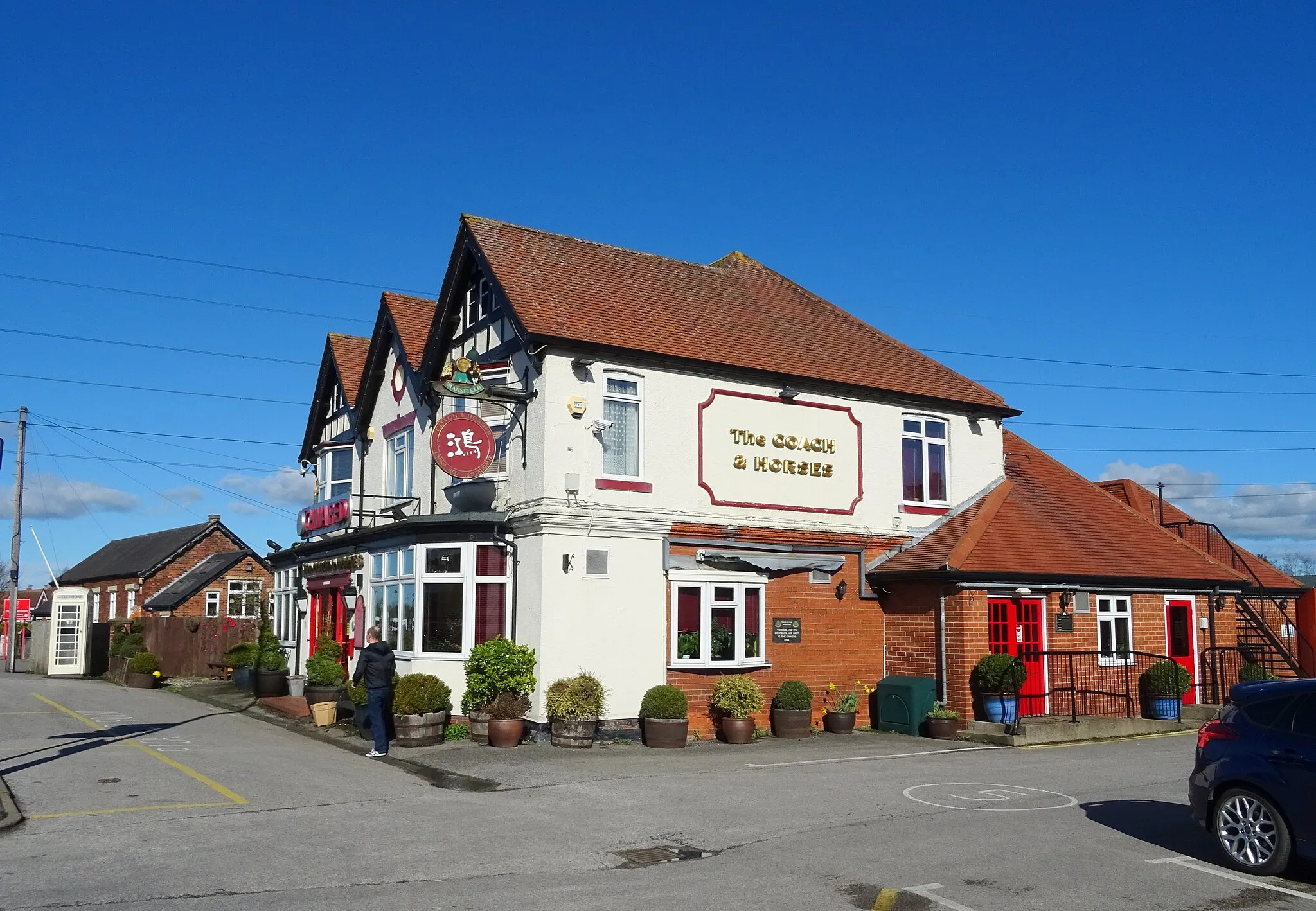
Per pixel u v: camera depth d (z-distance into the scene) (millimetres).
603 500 18438
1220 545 27672
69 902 8125
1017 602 20812
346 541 22734
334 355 28109
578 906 8148
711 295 23453
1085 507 25000
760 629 20141
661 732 17578
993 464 24375
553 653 17734
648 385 19328
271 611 34688
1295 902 8469
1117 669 22016
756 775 14664
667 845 10273
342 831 10781
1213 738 9906
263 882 8773
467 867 9367
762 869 9320
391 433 24422
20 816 11188
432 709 17500
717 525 19672
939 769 15344
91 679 34188
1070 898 8492
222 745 17406
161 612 45406
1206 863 9641
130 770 14430
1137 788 13711
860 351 23734
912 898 8453
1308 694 9469
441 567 19078
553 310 19078
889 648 21516
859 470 21875
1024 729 18562
